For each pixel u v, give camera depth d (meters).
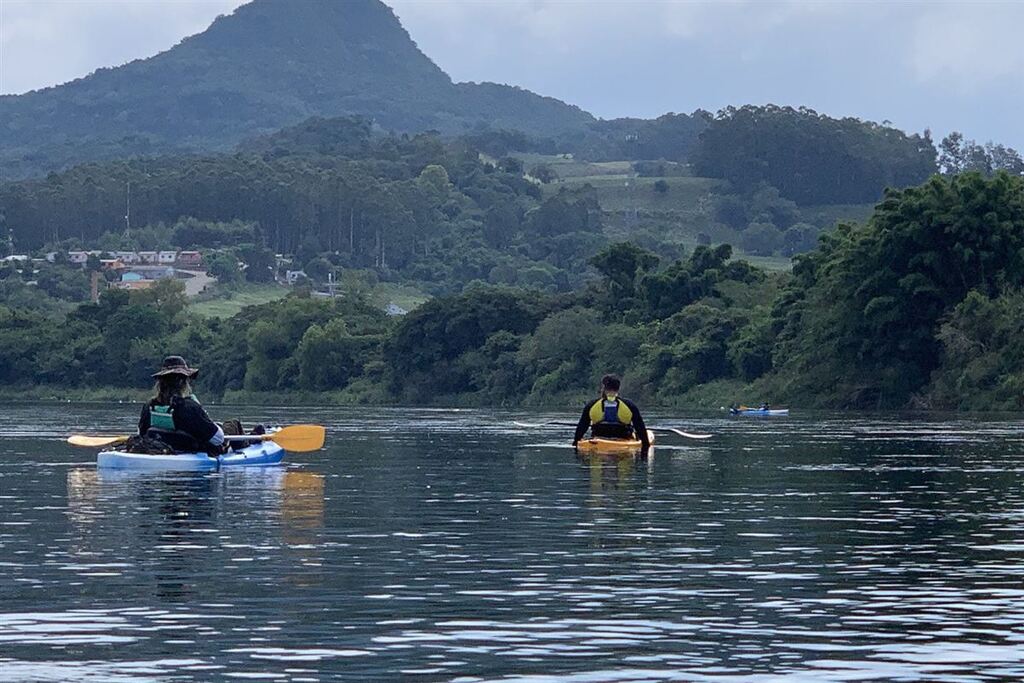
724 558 12.83
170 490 19.73
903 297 78.75
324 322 140.88
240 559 12.55
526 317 122.50
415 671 8.39
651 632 9.49
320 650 8.91
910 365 79.50
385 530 14.85
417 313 124.75
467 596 10.77
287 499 18.38
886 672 8.43
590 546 13.62
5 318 156.88
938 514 16.67
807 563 12.55
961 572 12.02
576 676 8.30
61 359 148.38
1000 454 29.39
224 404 125.81
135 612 10.07
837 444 34.12
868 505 17.80
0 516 16.12
